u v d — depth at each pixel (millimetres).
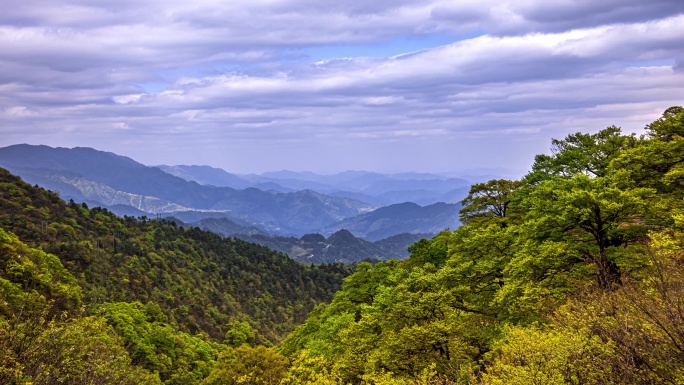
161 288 124000
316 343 46812
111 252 126938
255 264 190125
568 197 26750
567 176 42656
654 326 10797
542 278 27500
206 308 130375
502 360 18359
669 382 10125
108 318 73938
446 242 54781
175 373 73750
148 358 69938
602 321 13266
